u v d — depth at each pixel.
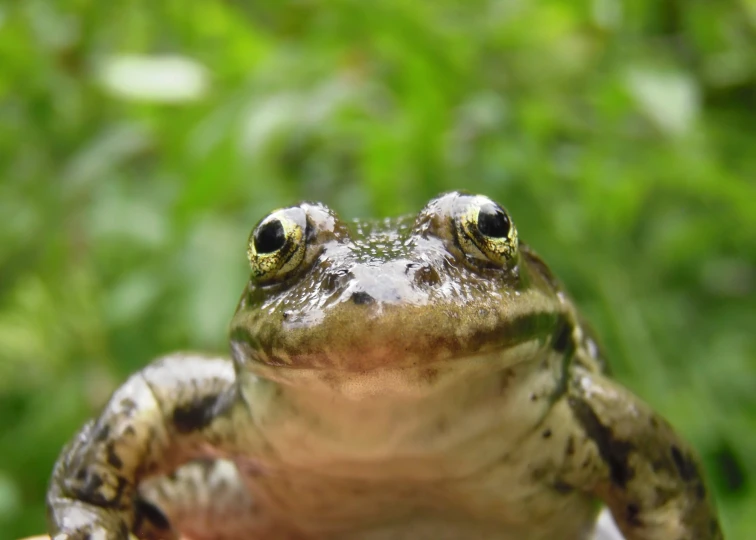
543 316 0.14
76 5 0.25
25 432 0.26
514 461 0.15
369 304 0.13
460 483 0.15
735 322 0.29
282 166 0.27
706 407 0.26
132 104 0.25
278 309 0.13
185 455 0.16
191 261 0.23
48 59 0.25
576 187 0.25
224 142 0.22
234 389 0.15
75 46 0.25
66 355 0.25
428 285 0.13
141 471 0.15
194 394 0.15
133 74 0.23
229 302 0.23
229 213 0.25
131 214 0.24
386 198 0.23
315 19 0.25
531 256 0.15
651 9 0.29
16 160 0.26
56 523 0.15
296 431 0.14
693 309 0.29
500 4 0.24
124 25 0.26
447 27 0.24
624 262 0.27
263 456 0.15
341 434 0.14
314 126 0.23
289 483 0.15
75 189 0.24
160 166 0.25
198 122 0.24
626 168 0.24
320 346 0.13
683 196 0.28
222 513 0.17
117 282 0.26
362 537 0.16
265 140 0.22
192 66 0.24
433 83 0.23
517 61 0.26
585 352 0.16
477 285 0.13
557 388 0.15
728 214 0.27
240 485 0.16
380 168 0.23
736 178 0.24
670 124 0.23
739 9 0.28
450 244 0.14
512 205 0.24
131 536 0.15
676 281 0.30
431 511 0.15
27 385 0.26
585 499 0.16
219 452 0.15
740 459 0.26
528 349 0.14
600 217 0.25
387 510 0.15
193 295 0.23
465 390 0.14
